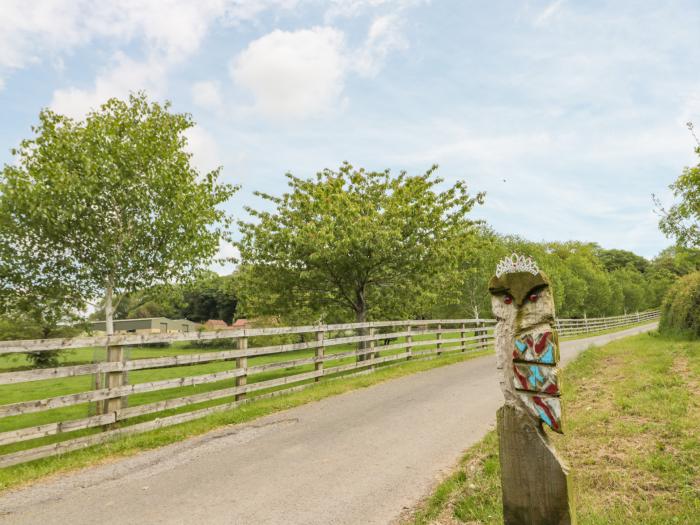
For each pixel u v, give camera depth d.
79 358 29.00
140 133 11.35
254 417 7.60
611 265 78.81
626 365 9.45
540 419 2.57
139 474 5.14
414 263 13.95
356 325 11.79
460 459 5.06
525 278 2.66
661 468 4.10
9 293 10.41
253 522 3.89
